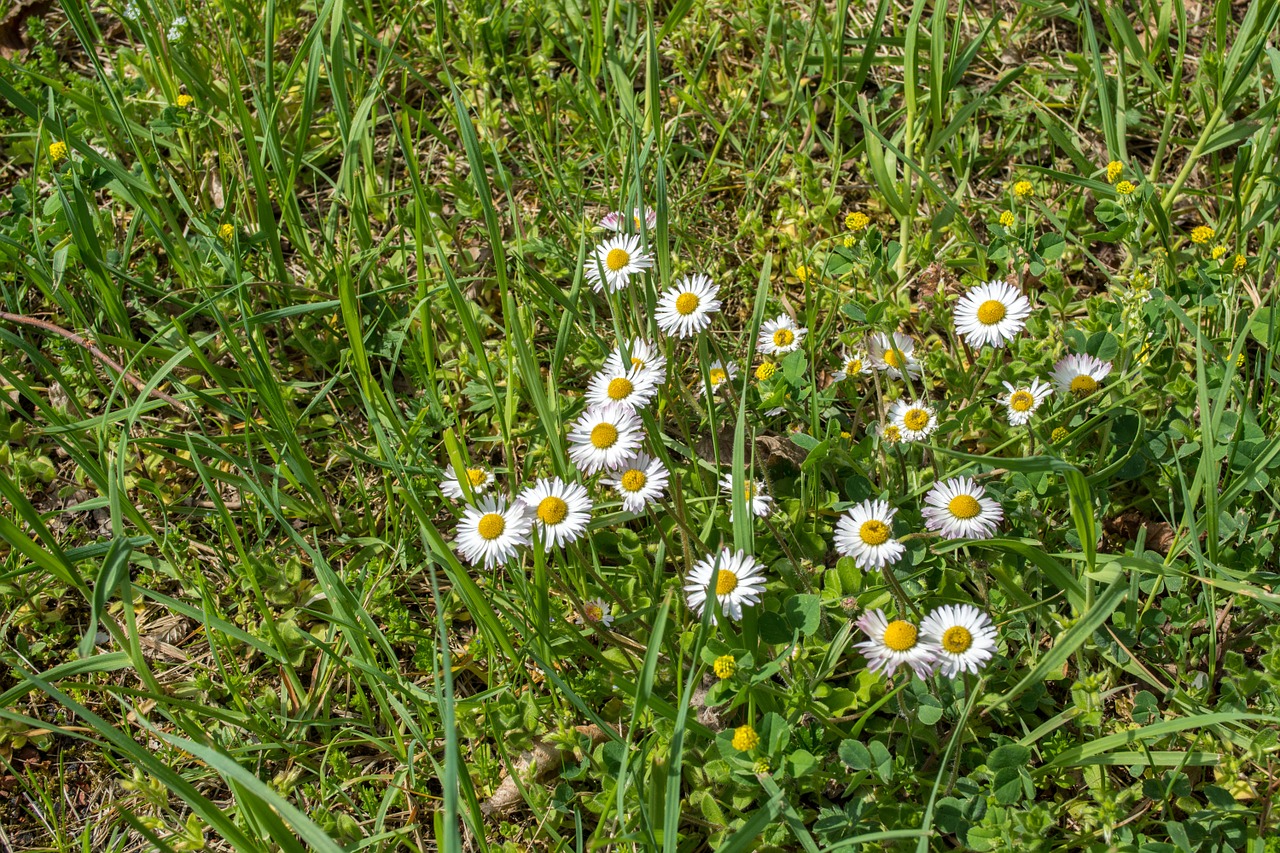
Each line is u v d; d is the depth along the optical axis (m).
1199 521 0.47
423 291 0.53
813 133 0.66
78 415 0.57
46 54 0.66
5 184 0.65
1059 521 0.52
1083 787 0.47
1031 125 0.66
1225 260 0.55
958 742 0.44
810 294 0.54
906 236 0.60
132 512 0.50
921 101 0.65
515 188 0.65
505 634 0.47
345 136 0.57
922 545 0.49
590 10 0.67
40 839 0.49
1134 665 0.48
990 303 0.51
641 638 0.50
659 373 0.49
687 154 0.66
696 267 0.61
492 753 0.49
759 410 0.53
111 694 0.52
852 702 0.45
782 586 0.50
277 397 0.52
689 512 0.52
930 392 0.57
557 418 0.50
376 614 0.52
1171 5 0.64
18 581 0.53
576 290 0.51
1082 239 0.60
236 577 0.53
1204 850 0.44
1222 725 0.46
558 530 0.46
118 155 0.64
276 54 0.69
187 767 0.49
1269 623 0.49
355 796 0.49
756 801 0.46
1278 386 0.53
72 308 0.57
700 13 0.68
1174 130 0.65
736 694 0.46
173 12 0.66
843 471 0.54
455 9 0.69
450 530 0.54
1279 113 0.57
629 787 0.45
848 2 0.65
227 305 0.59
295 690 0.50
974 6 0.70
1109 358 0.52
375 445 0.57
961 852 0.44
